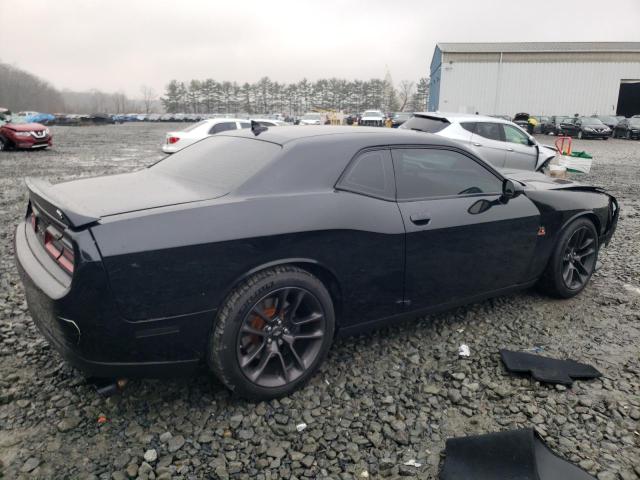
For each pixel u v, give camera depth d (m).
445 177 3.35
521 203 3.71
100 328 2.25
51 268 2.45
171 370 2.48
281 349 2.78
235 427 2.53
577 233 4.16
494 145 10.03
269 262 2.55
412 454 2.37
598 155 19.42
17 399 2.70
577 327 3.74
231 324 2.47
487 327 3.71
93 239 2.21
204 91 128.12
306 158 2.83
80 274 2.18
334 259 2.77
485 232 3.44
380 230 2.91
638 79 40.47
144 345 2.35
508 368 3.06
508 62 41.34
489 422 2.61
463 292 3.49
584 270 4.29
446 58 41.75
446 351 3.34
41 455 2.29
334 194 2.81
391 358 3.23
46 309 2.35
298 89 127.50
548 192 4.01
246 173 2.75
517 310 4.03
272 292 2.58
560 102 41.69
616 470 2.26
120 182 3.04
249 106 128.88
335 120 41.59
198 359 2.52
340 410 2.68
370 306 3.04
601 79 40.88
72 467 2.23
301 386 2.85
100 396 2.73
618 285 4.65
